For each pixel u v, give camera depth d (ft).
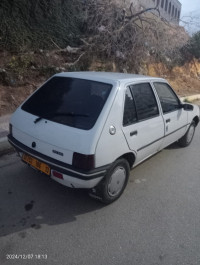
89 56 30.48
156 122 12.47
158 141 13.16
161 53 40.96
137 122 11.05
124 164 10.77
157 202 11.45
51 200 10.86
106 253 8.37
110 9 31.68
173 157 16.61
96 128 8.94
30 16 26.66
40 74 24.88
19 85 22.68
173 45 40.42
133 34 33.30
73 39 30.91
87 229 9.39
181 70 50.19
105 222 9.84
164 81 14.23
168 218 10.40
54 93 10.99
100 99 9.78
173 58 47.16
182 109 15.58
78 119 9.41
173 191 12.48
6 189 11.34
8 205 10.30
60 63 27.30
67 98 10.41
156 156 16.62
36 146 9.92
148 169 14.69
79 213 10.21
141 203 11.27
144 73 38.70
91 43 30.78
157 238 9.23
